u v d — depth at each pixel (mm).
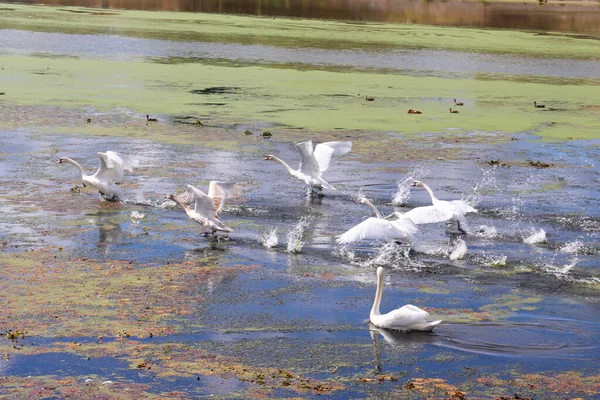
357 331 11031
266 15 58625
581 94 32406
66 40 40844
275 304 11867
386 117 26047
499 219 16469
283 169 19703
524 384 9719
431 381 9742
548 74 37719
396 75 34875
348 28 52156
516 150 22594
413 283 12859
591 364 10258
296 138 22688
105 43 40469
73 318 11094
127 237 14477
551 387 9680
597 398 9461
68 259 13297
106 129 22766
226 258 13695
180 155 20391
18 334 10523
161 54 37688
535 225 16141
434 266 13648
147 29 46719
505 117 27047
